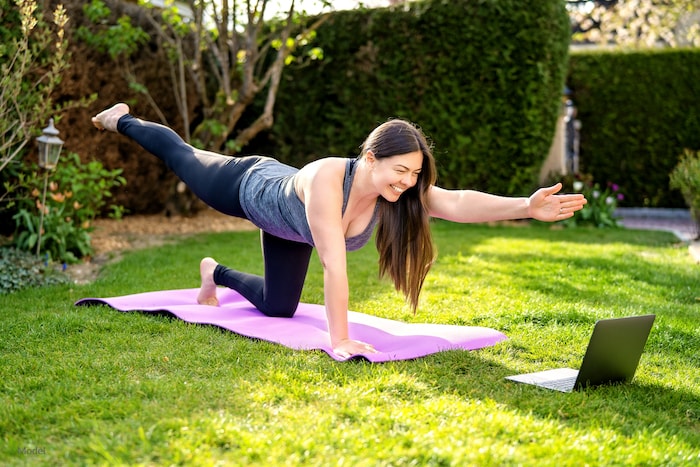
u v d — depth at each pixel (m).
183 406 2.46
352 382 2.76
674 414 2.61
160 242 7.32
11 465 2.05
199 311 3.97
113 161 8.04
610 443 2.24
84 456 2.10
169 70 8.61
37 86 6.23
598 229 9.06
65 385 2.72
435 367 3.02
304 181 3.22
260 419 2.37
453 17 9.14
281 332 3.54
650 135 11.08
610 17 16.58
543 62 9.09
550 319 3.99
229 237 7.75
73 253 6.19
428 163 3.14
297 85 9.90
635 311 4.22
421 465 2.05
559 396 2.68
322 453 2.10
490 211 3.17
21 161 5.96
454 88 9.31
